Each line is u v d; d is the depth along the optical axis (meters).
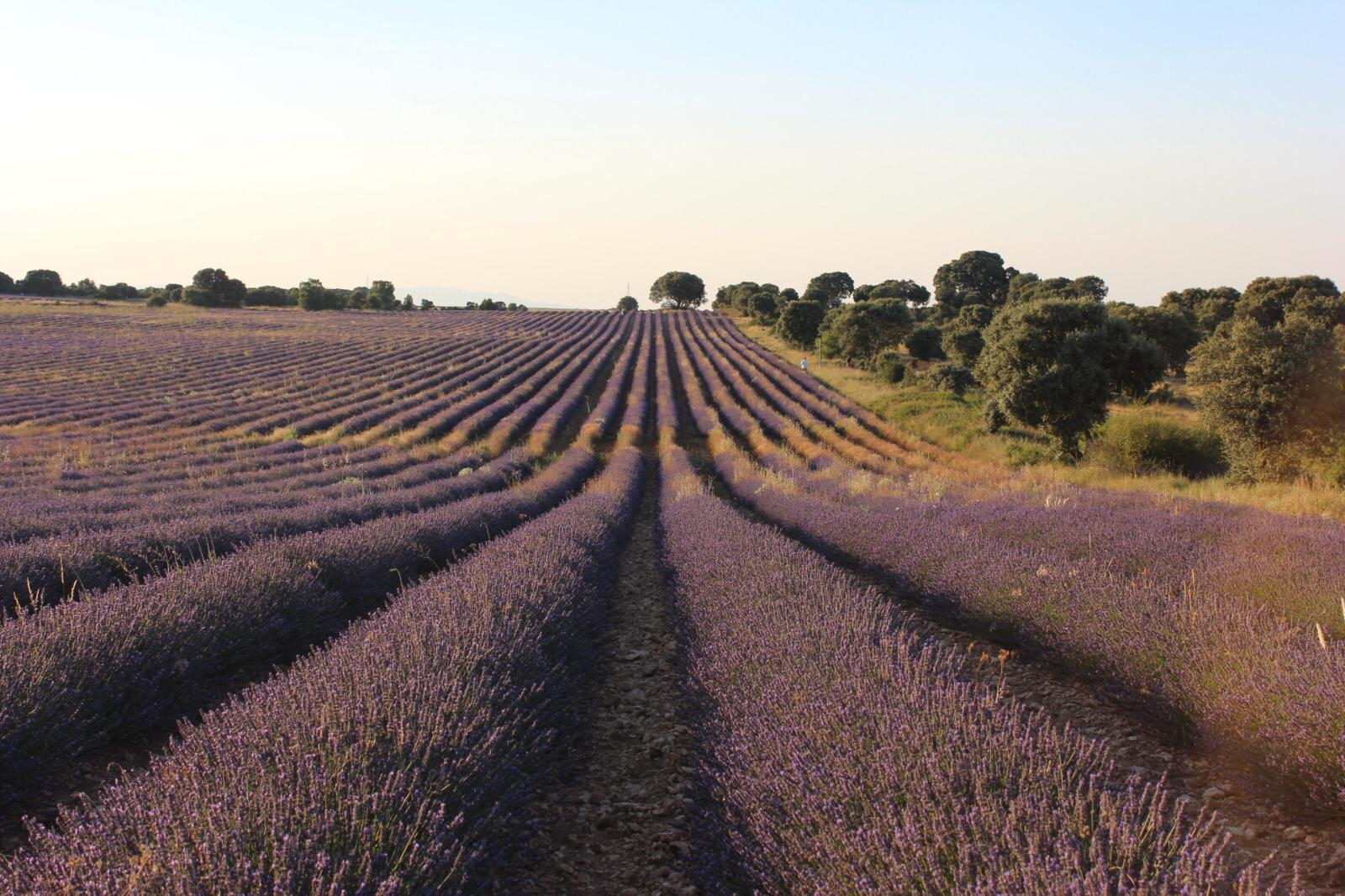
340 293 105.25
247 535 9.31
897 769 2.88
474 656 4.18
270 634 5.87
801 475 19.52
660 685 5.86
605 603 7.87
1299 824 3.32
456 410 32.56
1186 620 4.73
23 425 26.94
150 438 25.75
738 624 5.23
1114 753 4.17
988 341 25.58
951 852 2.42
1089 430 23.94
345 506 11.96
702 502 13.02
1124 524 8.77
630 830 3.75
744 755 3.44
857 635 4.62
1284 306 54.25
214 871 2.17
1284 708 3.48
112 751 4.36
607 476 18.73
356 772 2.83
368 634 4.66
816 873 2.54
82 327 62.84
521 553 7.52
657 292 130.38
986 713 3.45
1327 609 5.15
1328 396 16.84
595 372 47.53
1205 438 21.17
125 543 7.98
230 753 2.96
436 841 2.42
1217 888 2.47
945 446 29.47
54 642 4.40
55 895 2.12
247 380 40.34
